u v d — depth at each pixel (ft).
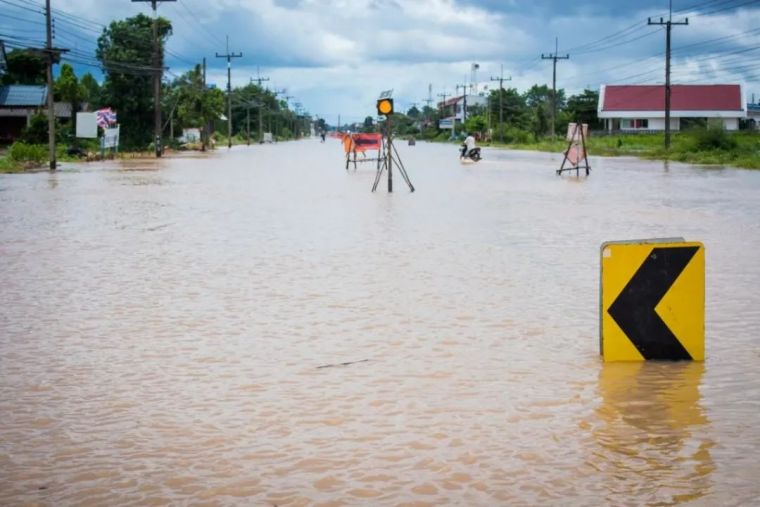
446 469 16.81
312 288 35.37
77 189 92.17
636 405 20.59
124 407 20.72
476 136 376.68
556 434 18.66
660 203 73.72
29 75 229.45
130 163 161.17
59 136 185.16
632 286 24.49
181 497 15.67
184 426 19.36
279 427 19.25
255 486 16.11
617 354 24.57
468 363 24.35
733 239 49.93
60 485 16.26
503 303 32.35
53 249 46.83
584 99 378.32
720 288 35.04
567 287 35.40
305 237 51.11
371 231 53.88
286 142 514.27
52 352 25.81
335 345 26.40
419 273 38.65
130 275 38.70
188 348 26.20
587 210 67.46
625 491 15.71
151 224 58.54
